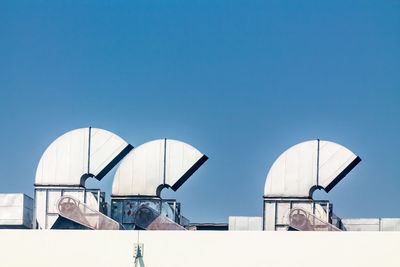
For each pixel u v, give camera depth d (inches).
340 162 2214.6
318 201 2214.6
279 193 2233.0
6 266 2000.5
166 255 1958.7
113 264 1969.7
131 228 2220.7
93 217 2156.7
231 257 1937.7
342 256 1908.2
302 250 1921.8
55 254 1994.3
